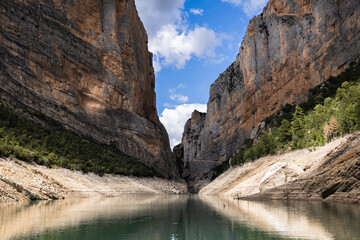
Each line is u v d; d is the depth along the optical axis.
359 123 48.88
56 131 73.75
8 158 44.34
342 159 32.97
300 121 73.00
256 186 48.94
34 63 78.06
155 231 17.69
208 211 28.42
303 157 51.12
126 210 28.92
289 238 14.90
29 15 80.44
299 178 38.56
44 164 52.78
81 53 91.81
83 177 59.25
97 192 53.97
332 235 15.19
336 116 56.81
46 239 14.94
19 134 59.59
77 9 95.88
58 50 84.62
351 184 30.30
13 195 35.22
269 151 81.25
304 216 22.08
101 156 79.25
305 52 93.81
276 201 38.03
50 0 88.50
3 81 69.44
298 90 94.94
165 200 47.72
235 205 34.91
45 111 76.06
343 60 79.94
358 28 76.56
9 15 76.00
